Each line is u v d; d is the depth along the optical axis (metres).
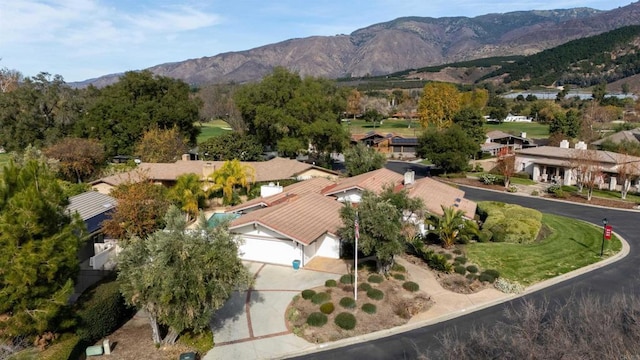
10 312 16.47
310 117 67.50
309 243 26.62
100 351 17.95
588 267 28.08
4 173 17.64
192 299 17.45
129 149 64.88
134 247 18.47
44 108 68.81
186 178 40.66
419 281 25.78
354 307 22.38
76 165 51.47
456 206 36.31
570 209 45.38
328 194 39.03
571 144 71.31
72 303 20.73
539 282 25.77
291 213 30.47
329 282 24.94
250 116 68.62
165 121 66.69
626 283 25.55
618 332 13.80
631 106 132.88
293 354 18.81
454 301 23.41
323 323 20.83
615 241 33.50
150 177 46.22
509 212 38.44
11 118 67.44
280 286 25.20
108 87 72.19
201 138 99.12
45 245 16.06
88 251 26.19
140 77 68.81
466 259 28.89
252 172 47.59
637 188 53.22
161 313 17.44
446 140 63.94
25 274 15.39
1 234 15.70
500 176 61.19
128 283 18.19
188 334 19.42
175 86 71.94
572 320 16.47
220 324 21.17
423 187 39.47
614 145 67.88
